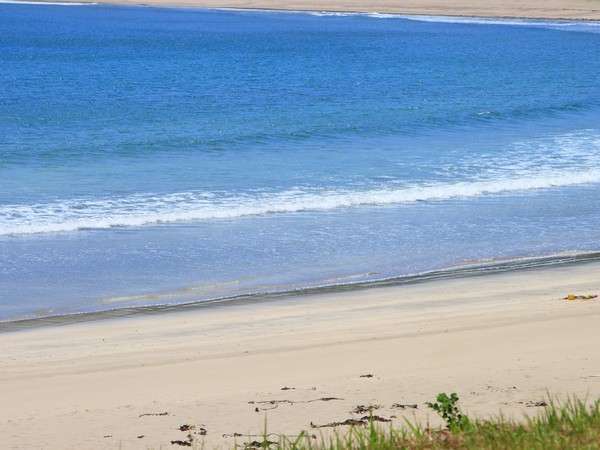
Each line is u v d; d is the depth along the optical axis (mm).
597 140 43312
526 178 33844
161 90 64188
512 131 46188
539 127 47812
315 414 11453
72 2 176000
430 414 11141
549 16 146625
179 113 52281
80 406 12523
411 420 10906
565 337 15508
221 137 43062
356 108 54594
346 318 18062
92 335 17219
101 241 24781
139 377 14094
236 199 30000
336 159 37812
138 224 26688
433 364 14078
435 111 53062
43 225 26266
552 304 18562
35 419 11836
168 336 17031
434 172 34875
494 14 150125
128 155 38312
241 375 13938
